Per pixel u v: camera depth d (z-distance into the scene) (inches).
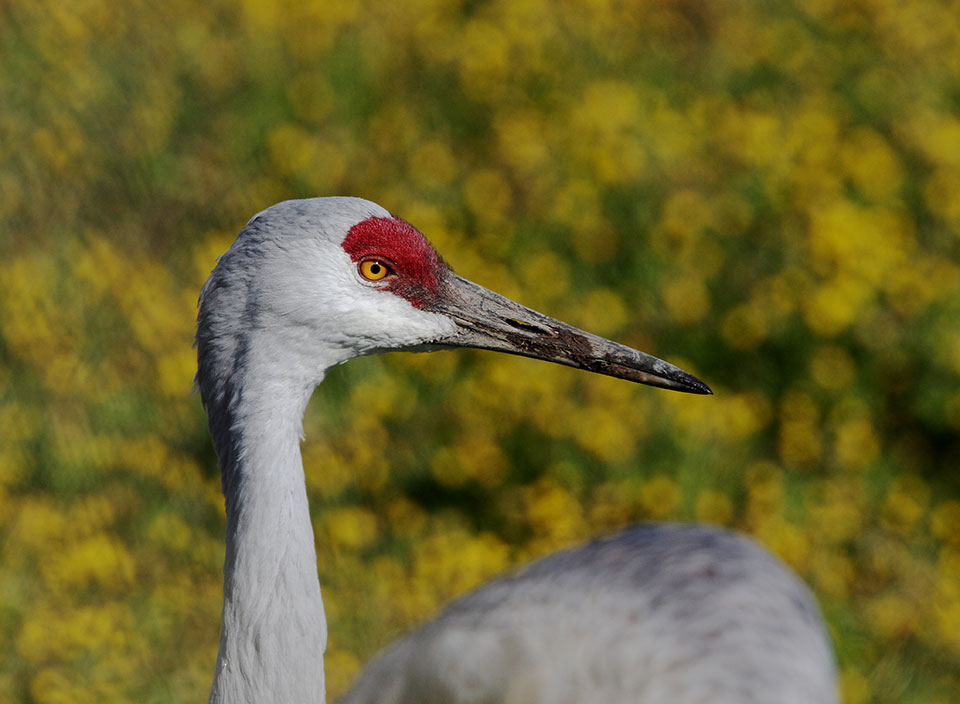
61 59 502.9
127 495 366.9
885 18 565.0
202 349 193.3
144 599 333.7
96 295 413.4
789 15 580.7
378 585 340.5
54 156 461.1
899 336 418.6
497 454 386.3
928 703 327.9
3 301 407.8
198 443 389.1
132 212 458.0
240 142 486.3
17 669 307.0
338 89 511.2
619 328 415.5
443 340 204.7
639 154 457.1
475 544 348.2
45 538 346.3
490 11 567.8
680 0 571.5
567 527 361.7
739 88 537.3
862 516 378.6
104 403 386.9
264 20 532.4
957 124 506.9
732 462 386.3
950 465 407.8
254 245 189.8
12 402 386.0
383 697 250.1
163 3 539.5
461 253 426.0
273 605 186.9
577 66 531.8
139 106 489.1
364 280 196.1
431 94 515.8
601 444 372.5
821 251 422.3
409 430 396.2
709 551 261.3
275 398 190.7
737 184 456.4
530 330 209.0
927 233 461.7
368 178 470.3
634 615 243.9
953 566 366.9
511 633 244.1
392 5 555.2
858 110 523.5
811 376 415.2
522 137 472.1
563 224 444.8
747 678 235.6
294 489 190.9
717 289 430.9
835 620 341.1
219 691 189.2
